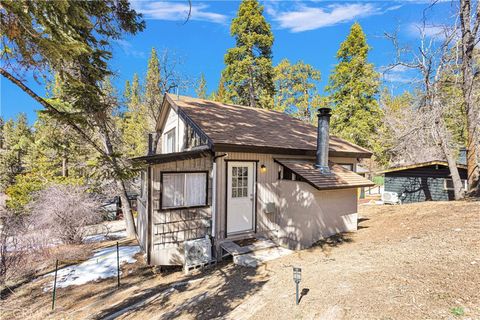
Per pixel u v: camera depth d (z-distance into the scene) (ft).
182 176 22.57
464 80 32.81
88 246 33.30
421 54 36.14
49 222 32.81
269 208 25.91
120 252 29.58
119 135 43.96
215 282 17.60
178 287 17.71
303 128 37.01
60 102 22.49
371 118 75.51
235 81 74.28
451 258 14.64
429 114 35.88
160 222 21.40
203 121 26.43
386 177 55.01
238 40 75.61
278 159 26.94
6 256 24.70
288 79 92.32
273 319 11.24
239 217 24.77
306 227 23.63
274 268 18.42
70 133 26.27
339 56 82.69
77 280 22.74
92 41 13.89
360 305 11.02
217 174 23.48
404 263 15.11
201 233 23.21
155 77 57.41
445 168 45.83
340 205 26.20
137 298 17.29
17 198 47.47
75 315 16.51
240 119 31.40
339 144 35.81
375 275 13.93
